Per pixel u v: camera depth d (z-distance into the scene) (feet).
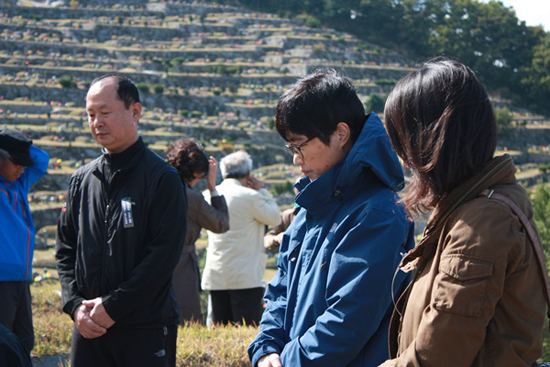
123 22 261.03
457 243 5.72
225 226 18.30
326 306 7.87
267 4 320.70
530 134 237.25
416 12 320.09
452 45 305.12
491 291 5.57
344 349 7.33
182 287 18.42
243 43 265.13
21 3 275.18
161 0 292.20
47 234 114.93
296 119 8.13
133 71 219.20
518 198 5.90
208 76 226.79
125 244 10.84
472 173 6.04
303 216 8.98
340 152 8.29
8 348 7.32
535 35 310.65
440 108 6.01
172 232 10.83
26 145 14.32
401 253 7.74
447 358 5.64
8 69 200.95
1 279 13.67
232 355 15.74
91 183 11.33
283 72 241.14
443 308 5.64
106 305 10.48
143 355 10.71
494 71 297.12
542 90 288.92
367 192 8.04
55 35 240.73
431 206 6.33
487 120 5.98
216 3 304.91
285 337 8.57
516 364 5.66
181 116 202.59
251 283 19.62
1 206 14.06
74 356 11.05
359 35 311.47
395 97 6.37
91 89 11.03
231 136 190.39
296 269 8.51
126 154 11.07
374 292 7.40
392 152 8.13
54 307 26.13
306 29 283.38
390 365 6.05
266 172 175.63
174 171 11.18
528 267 5.70
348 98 8.27
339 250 7.70
